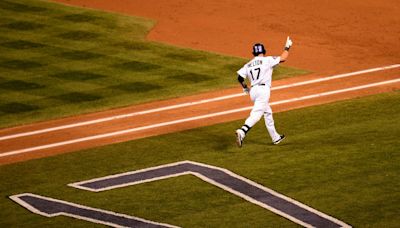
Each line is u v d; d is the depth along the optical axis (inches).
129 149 3280.0
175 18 5255.9
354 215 2600.9
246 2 5511.8
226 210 2672.2
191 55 4601.4
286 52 3127.5
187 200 2760.8
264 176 2928.2
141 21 5196.9
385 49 4677.7
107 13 5339.6
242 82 3169.3
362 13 5295.3
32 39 4879.4
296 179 2886.3
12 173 3068.4
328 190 2787.9
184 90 4084.6
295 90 4010.8
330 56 4574.3
